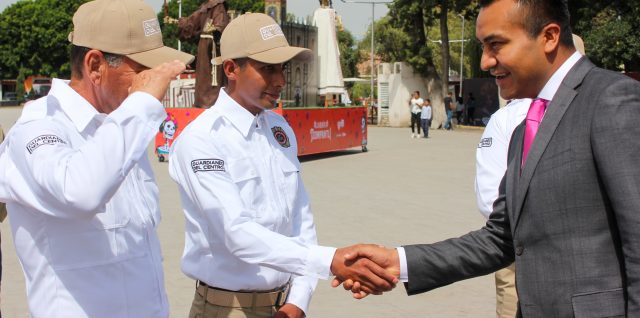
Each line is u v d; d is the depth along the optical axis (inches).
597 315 85.7
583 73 91.0
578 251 87.0
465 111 1454.2
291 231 136.6
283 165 134.9
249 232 118.2
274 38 127.6
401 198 452.1
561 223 88.2
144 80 99.9
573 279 87.2
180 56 107.3
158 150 658.8
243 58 127.0
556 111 90.4
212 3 637.9
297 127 680.4
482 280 270.7
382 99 1467.8
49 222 101.0
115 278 105.0
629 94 85.5
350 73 2514.8
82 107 105.7
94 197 90.0
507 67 93.5
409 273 108.8
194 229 128.9
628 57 1076.5
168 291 246.1
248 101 129.3
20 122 100.5
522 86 95.4
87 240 102.6
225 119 127.3
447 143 954.1
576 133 87.7
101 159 90.7
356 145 801.6
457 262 107.0
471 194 471.5
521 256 93.0
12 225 103.1
